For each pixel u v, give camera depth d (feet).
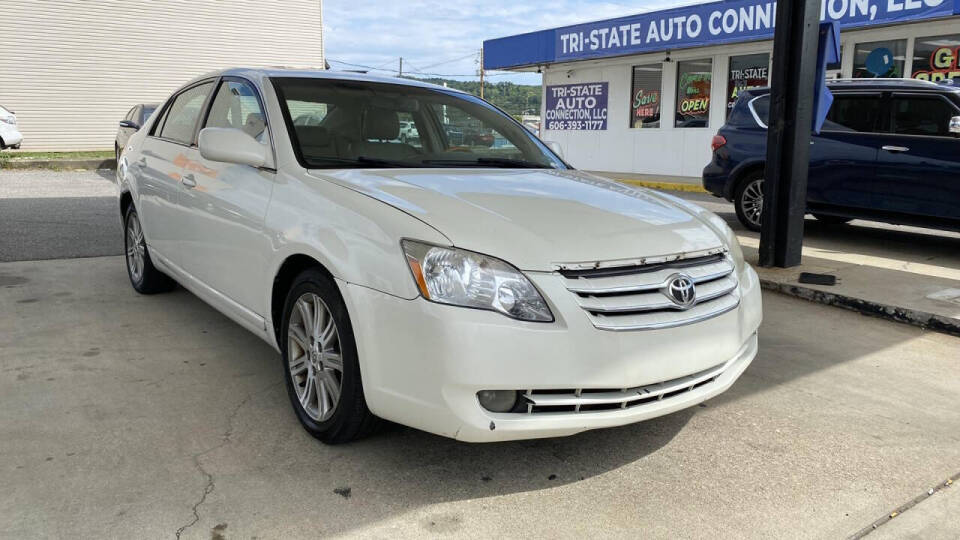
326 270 9.64
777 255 21.27
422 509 8.47
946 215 23.32
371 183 10.23
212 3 72.95
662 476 9.42
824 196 26.17
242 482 8.92
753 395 12.26
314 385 10.15
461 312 8.13
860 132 25.14
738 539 8.07
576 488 9.05
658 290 9.02
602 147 61.31
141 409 10.93
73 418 10.53
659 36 51.83
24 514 8.07
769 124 20.74
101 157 57.36
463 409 8.16
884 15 40.40
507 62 65.77
